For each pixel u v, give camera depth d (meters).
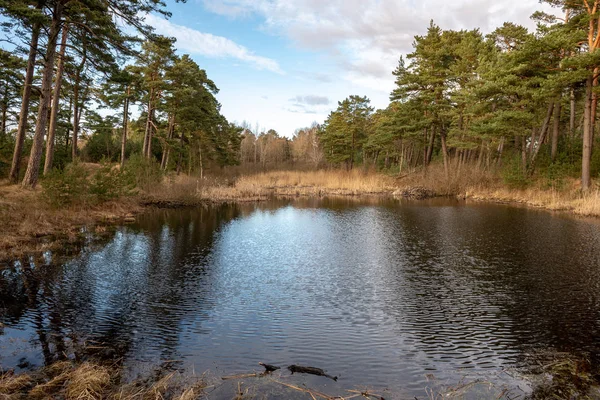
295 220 18.16
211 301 7.38
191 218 18.17
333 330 6.14
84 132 40.44
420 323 6.45
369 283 8.60
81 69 19.66
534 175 27.50
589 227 15.30
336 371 4.87
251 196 28.88
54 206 15.04
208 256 10.92
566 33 22.53
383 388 4.48
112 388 4.29
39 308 6.73
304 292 7.99
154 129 34.50
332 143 53.47
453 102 33.28
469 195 29.53
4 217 12.35
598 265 9.89
